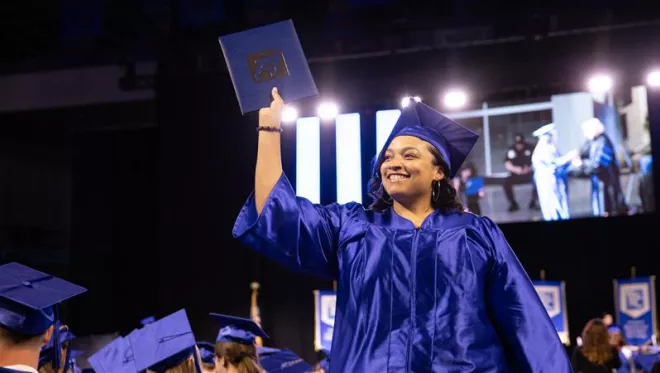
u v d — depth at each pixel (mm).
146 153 12859
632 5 9711
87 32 11570
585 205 9914
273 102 2229
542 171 10023
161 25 11414
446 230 2119
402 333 1997
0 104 12570
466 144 2320
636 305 9586
